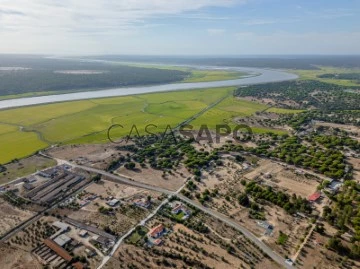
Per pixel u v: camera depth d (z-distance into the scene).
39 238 149.12
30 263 132.88
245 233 150.25
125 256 135.75
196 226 154.50
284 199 174.25
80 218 165.12
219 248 140.00
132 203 178.75
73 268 129.50
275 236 147.62
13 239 149.00
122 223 159.88
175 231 152.62
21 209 175.25
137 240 146.12
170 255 135.12
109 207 174.75
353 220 151.25
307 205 167.62
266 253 136.38
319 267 128.25
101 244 143.75
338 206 165.25
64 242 144.38
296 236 147.00
